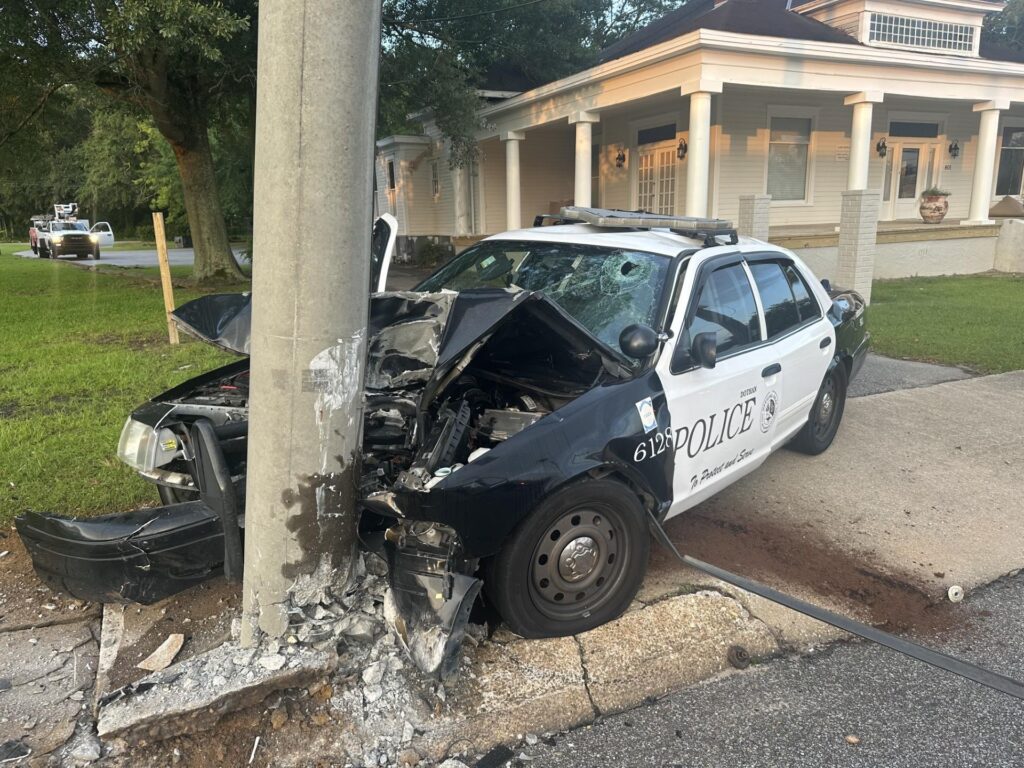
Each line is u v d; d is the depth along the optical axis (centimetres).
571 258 426
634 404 328
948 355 891
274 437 273
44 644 317
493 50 1820
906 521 452
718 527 441
